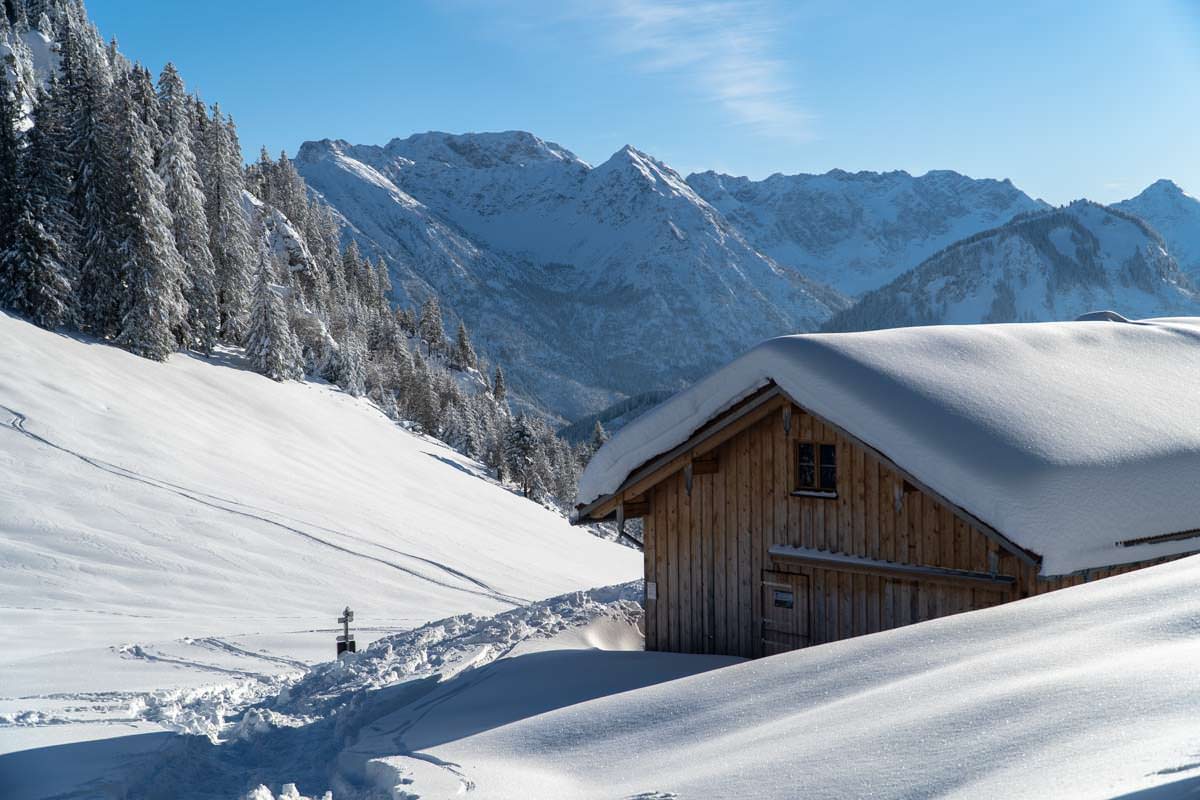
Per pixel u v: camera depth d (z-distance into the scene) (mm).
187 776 9078
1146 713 4016
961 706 5016
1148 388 12719
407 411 116312
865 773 4508
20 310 52531
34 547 28797
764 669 7812
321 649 19688
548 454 140125
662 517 14711
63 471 35969
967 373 11914
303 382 78000
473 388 160375
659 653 12633
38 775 8586
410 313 173500
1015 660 5691
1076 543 9539
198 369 61719
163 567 29234
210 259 68375
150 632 21281
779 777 4879
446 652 14188
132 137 56281
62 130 56219
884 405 10898
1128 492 10008
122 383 49906
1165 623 5527
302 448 55875
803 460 13055
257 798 7824
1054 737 4105
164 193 62062
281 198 123625
